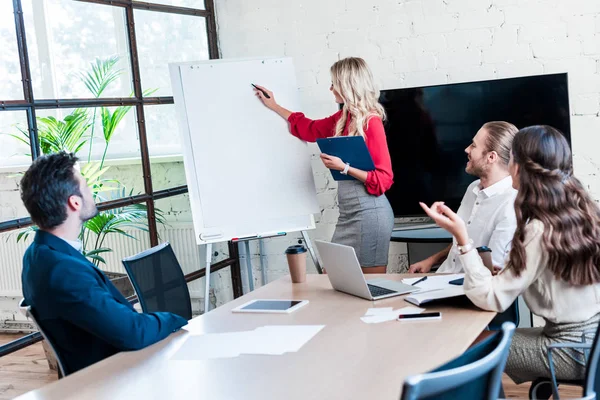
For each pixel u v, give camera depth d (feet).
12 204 11.40
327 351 6.20
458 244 7.19
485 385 4.49
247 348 6.46
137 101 13.07
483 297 7.04
